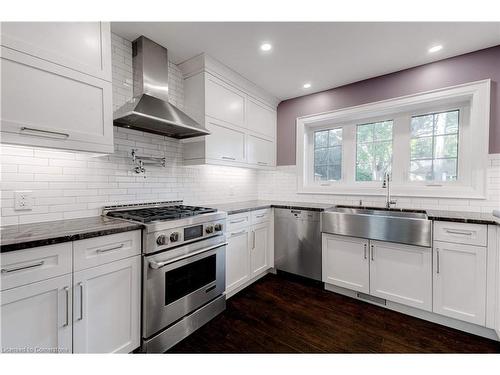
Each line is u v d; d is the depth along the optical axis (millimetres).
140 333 1459
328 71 2430
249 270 2482
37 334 1052
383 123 2664
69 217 1620
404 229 1918
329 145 3047
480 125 2037
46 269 1065
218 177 2857
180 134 2219
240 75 2525
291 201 3178
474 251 1687
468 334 1729
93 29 1423
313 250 2504
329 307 2115
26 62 1172
